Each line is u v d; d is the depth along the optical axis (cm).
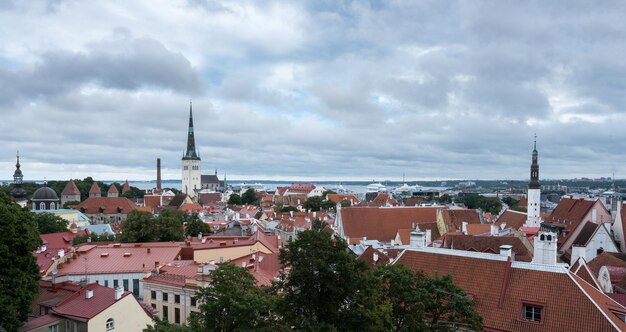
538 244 6612
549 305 5462
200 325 5112
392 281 5050
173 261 10412
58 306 7369
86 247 11606
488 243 9912
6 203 8206
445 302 5288
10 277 6912
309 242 4503
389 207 16225
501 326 5550
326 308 4453
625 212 12938
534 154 17712
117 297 7250
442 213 15275
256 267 9006
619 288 6962
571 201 15112
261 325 4638
